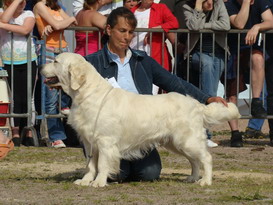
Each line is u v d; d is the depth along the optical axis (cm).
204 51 1389
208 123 952
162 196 843
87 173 927
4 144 994
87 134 898
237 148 1387
